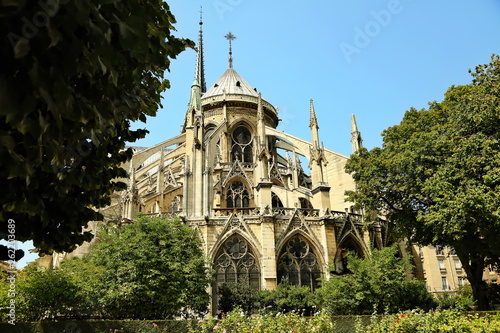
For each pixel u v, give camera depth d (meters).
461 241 30.23
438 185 28.44
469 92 30.22
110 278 26.89
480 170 28.22
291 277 37.84
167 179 54.62
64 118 6.73
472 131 29.31
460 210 26.17
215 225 38.31
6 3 4.46
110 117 8.11
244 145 62.22
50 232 9.44
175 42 9.97
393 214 35.91
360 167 37.47
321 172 42.78
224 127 60.09
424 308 30.75
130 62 7.80
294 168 52.81
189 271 28.77
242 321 20.56
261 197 39.75
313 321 20.06
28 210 7.33
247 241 38.03
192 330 22.64
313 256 39.19
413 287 30.52
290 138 55.62
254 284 36.88
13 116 5.14
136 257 27.20
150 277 26.94
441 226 28.72
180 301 27.31
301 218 39.69
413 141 32.16
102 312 27.28
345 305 28.70
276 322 20.33
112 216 43.22
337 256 32.00
